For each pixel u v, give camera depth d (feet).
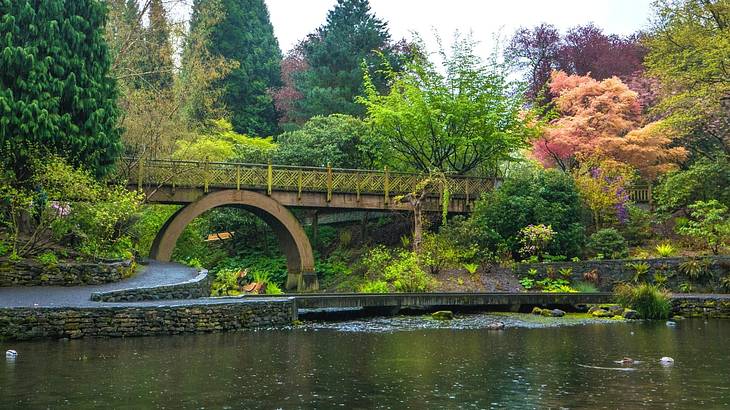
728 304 59.41
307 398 23.31
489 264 77.05
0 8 56.18
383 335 42.75
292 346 36.58
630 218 85.20
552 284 73.36
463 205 88.22
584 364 31.12
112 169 62.34
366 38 135.74
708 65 80.74
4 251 52.39
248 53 151.02
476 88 90.02
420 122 89.04
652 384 26.25
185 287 52.19
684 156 95.91
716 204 75.82
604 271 73.82
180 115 97.55
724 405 22.61
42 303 41.50
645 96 113.39
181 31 94.79
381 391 24.59
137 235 72.79
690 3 85.76
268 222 84.23
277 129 149.59
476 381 26.68
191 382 25.85
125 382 25.64
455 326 49.06
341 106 127.03
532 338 41.55
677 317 57.62
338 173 83.20
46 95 56.08
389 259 80.84
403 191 85.66
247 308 45.93
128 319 40.16
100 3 61.98
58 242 57.52
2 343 36.06
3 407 21.40
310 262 82.48
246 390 24.50
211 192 78.13
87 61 60.85
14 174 54.29
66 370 27.99
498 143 90.58
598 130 97.50
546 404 22.66
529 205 79.92
